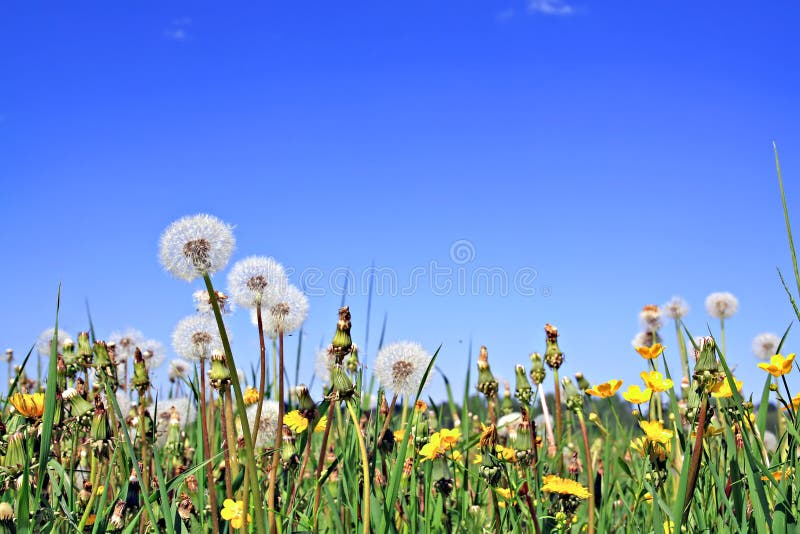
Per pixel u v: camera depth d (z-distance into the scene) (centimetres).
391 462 78
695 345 63
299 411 76
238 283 66
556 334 94
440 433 75
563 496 75
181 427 100
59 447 80
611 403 78
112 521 68
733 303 114
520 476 84
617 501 91
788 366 68
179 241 58
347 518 73
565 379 87
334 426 100
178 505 70
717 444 78
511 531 76
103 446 72
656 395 90
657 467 72
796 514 61
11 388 75
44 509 66
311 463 94
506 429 104
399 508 76
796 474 65
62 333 87
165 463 91
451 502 87
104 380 78
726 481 73
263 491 73
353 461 77
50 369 63
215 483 79
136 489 71
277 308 72
